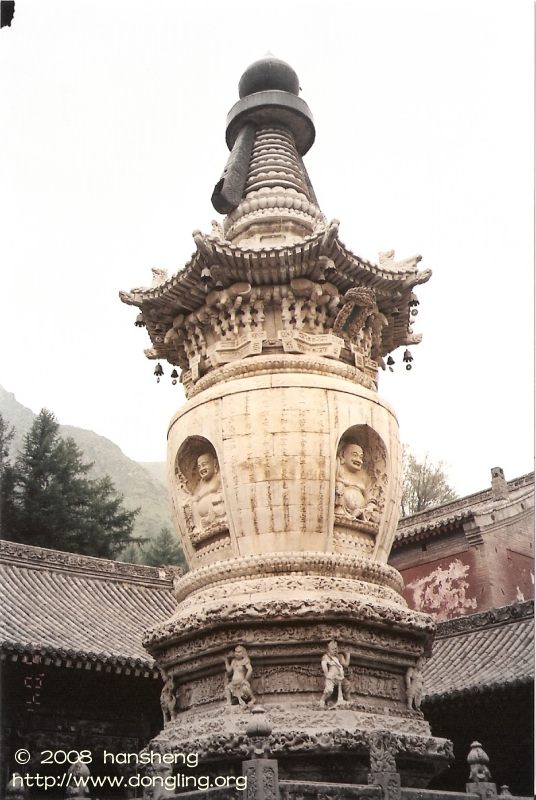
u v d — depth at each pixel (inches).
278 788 421.7
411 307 764.6
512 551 1568.7
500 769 927.7
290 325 668.7
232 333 678.5
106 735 1016.2
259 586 590.9
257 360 651.5
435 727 988.6
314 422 622.2
